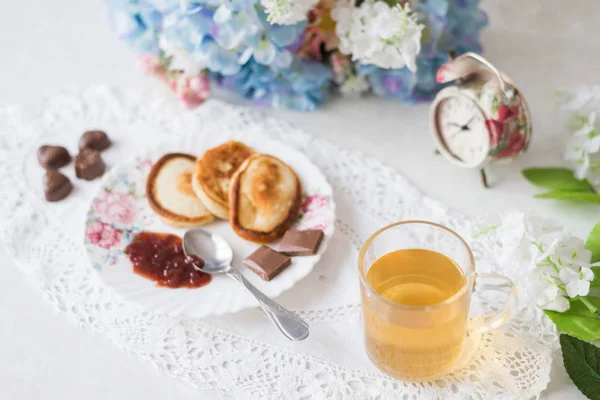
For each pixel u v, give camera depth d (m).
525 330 0.69
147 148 0.82
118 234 0.76
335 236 0.77
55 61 0.97
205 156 0.79
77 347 0.70
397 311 0.61
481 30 0.94
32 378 0.68
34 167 0.85
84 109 0.90
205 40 0.84
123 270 0.73
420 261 0.66
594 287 0.68
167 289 0.71
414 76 0.85
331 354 0.68
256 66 0.87
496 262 0.73
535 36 0.94
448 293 0.65
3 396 0.67
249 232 0.75
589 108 0.78
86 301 0.73
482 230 0.71
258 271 0.72
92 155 0.83
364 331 0.67
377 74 0.86
